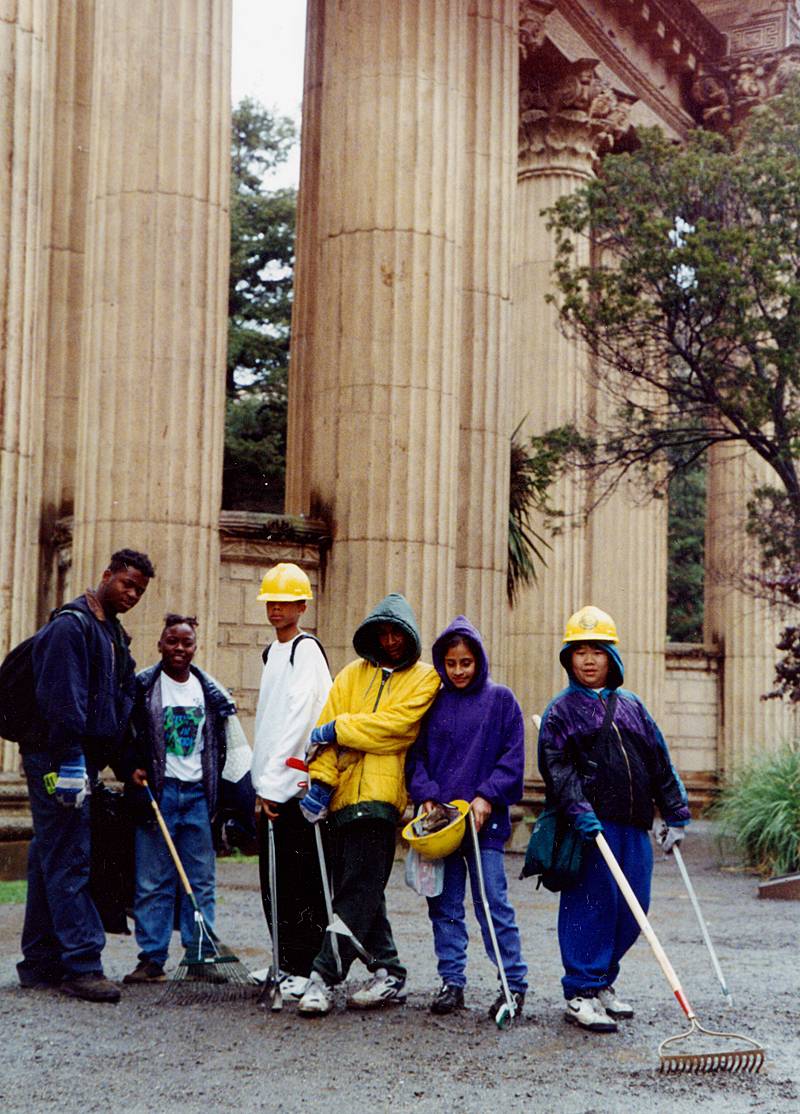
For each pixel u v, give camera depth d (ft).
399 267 53.67
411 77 54.29
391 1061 18.88
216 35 49.32
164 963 24.48
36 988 23.16
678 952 29.81
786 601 69.05
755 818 49.93
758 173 60.49
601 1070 18.66
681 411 63.72
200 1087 17.38
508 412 59.82
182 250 48.08
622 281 61.36
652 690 87.10
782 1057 19.61
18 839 40.50
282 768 22.99
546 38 78.23
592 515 85.15
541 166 79.82
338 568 53.42
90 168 49.60
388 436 53.26
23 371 38.32
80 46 58.08
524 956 28.91
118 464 47.47
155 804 23.34
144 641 46.83
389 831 22.45
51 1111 16.22
